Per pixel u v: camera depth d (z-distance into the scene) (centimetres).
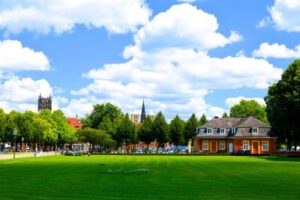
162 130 13450
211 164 5400
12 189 2556
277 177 3409
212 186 2742
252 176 3500
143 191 2472
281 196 2305
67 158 7881
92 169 4347
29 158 7912
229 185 2808
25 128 13800
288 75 8738
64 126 16625
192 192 2447
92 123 15438
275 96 8931
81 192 2419
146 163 5631
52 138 15512
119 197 2228
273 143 11650
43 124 14975
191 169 4344
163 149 16200
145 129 13588
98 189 2558
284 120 8775
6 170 4231
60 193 2375
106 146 14188
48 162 6044
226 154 10294
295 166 4941
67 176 3459
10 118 13662
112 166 4909
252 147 11762
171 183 2908
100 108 15425
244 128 11919
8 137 13450
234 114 15712
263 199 2202
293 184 2880
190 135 13925
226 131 12450
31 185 2775
